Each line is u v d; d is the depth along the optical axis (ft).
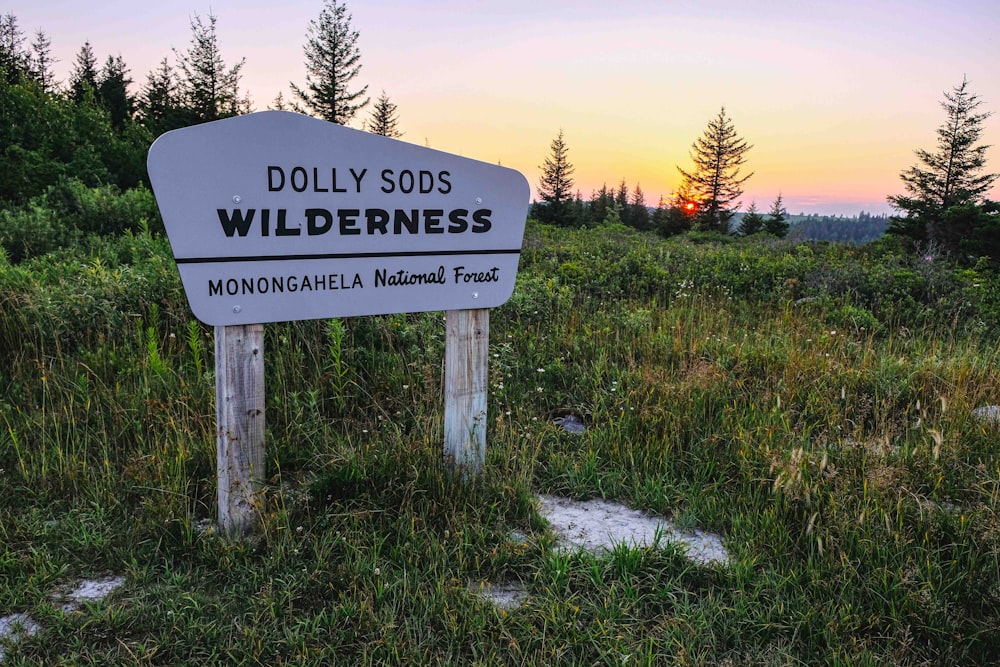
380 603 8.59
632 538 10.21
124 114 122.83
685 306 23.67
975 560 9.16
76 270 20.81
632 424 13.94
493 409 14.90
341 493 10.98
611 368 17.35
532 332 19.58
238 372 9.66
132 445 12.55
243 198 9.34
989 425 13.70
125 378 14.67
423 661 7.72
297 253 9.90
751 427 13.75
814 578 9.11
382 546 9.82
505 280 11.75
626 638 8.12
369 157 10.20
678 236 73.61
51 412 12.98
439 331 17.58
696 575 9.45
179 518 9.84
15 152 46.98
